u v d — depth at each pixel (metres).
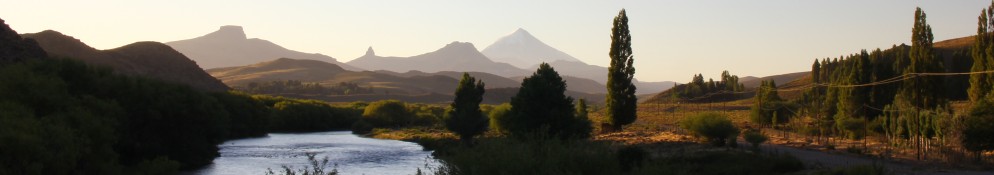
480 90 90.31
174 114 57.56
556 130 61.84
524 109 63.31
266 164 60.84
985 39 64.38
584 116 69.19
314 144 90.69
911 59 66.12
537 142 25.28
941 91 64.44
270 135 115.06
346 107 171.75
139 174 43.81
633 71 90.19
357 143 93.81
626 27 90.31
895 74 94.19
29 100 43.75
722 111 156.50
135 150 54.09
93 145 42.00
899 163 45.72
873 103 76.69
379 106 144.12
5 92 43.22
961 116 48.22
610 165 24.50
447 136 97.88
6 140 33.19
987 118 46.09
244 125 101.69
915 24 66.06
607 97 91.06
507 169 23.06
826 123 84.12
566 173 23.22
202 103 61.56
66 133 37.84
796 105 112.69
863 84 76.31
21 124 35.94
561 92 64.81
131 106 54.81
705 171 42.56
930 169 41.88
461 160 24.36
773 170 43.06
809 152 55.50
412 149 81.69
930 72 64.50
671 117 146.50
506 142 24.77
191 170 55.84
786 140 71.06
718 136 66.94
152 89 57.56
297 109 135.88
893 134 60.69
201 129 61.78
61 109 45.03
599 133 88.19
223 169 56.59
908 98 64.75
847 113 77.31
